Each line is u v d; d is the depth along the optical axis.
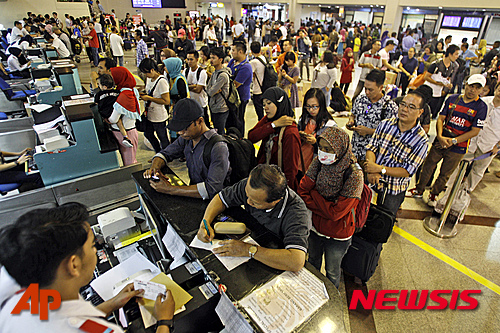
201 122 1.78
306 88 7.00
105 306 1.13
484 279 2.59
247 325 1.05
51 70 5.18
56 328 0.78
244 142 2.04
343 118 6.20
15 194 2.68
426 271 2.66
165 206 1.65
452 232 3.12
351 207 1.80
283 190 1.29
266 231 1.45
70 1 17.66
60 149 2.69
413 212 3.49
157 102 3.80
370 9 18.44
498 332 2.13
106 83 3.00
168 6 25.34
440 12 15.20
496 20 13.47
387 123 2.44
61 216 0.92
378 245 2.24
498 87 3.10
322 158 1.73
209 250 1.33
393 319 2.21
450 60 5.33
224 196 1.54
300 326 1.04
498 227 3.24
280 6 24.66
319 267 2.21
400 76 7.08
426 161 3.51
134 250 1.82
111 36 9.64
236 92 4.10
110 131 3.14
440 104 5.81
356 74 10.86
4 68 7.16
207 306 1.19
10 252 0.80
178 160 4.55
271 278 1.21
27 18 15.20
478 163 3.45
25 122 4.07
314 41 12.87
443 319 2.22
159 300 1.12
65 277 0.87
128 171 3.02
